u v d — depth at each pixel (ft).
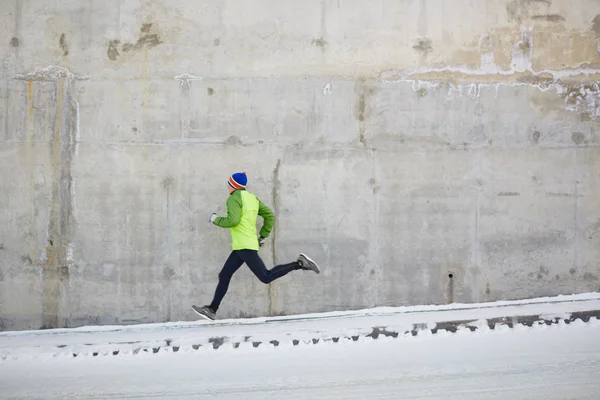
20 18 21.83
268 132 22.81
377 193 23.29
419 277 23.49
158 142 22.39
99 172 22.20
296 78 22.89
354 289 23.25
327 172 23.08
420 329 20.88
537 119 23.95
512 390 15.80
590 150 24.09
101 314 22.27
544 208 24.00
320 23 22.98
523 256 23.93
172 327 21.50
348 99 23.12
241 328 20.95
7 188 21.88
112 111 22.20
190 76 22.48
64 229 22.09
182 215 22.52
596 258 24.16
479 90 23.68
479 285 23.73
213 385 16.67
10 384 17.06
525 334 20.61
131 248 22.34
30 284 22.02
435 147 23.50
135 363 18.71
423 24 23.41
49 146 21.99
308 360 18.54
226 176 22.66
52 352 19.47
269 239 22.86
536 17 23.88
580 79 24.11
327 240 23.12
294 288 23.03
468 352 18.89
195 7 22.45
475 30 23.63
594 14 24.09
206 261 22.66
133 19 22.24
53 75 21.97
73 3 22.02
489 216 23.77
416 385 16.28
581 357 18.19
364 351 19.29
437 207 23.53
